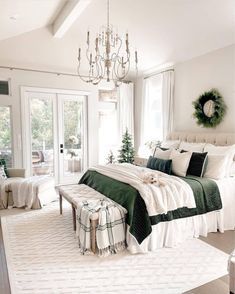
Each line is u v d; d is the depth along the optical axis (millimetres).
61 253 2658
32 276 2254
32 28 4672
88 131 6020
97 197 3113
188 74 4707
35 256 2600
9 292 2041
